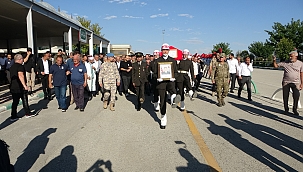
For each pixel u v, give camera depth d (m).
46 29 21.25
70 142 5.09
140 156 4.38
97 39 27.41
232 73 12.85
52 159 4.26
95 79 10.95
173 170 3.85
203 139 5.29
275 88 15.69
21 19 16.58
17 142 5.10
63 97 7.96
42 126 6.29
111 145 4.91
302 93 13.88
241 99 10.90
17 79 6.79
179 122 6.73
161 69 5.97
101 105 9.20
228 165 4.03
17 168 3.92
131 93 12.67
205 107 8.97
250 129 6.12
